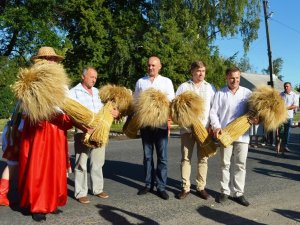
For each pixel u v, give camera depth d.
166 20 25.47
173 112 5.62
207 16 28.23
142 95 5.63
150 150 6.25
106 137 5.37
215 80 26.77
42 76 4.72
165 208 5.59
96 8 25.88
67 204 5.72
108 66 25.52
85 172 5.83
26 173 4.94
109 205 5.70
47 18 23.31
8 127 5.36
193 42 25.94
